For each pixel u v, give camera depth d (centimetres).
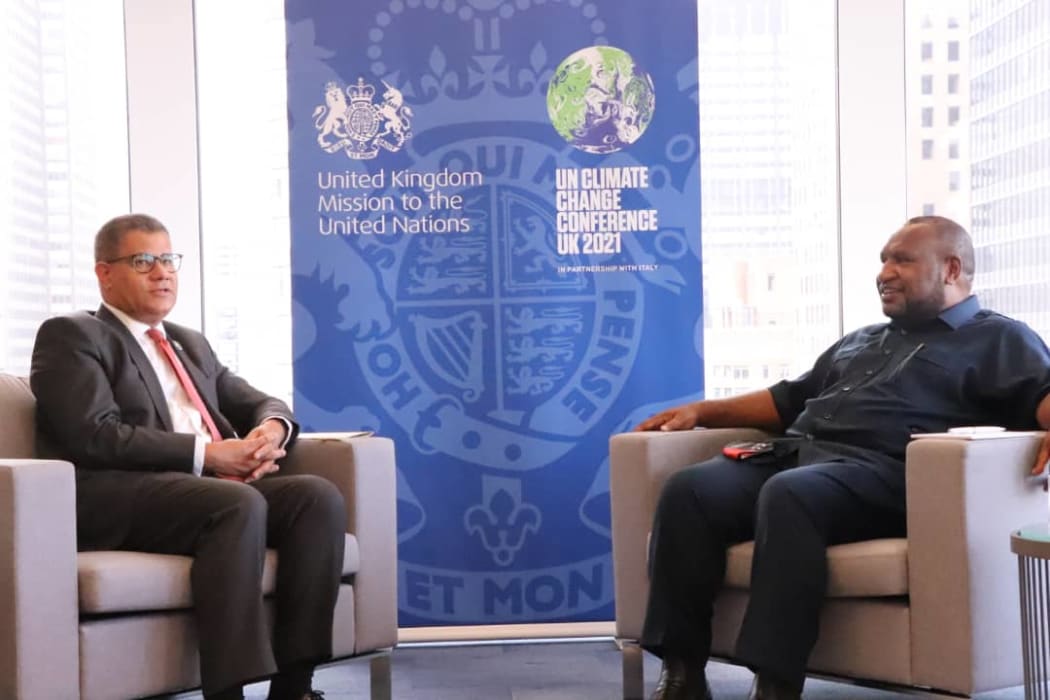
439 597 442
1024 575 285
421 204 441
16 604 271
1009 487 304
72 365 332
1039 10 453
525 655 427
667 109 444
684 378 444
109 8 449
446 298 442
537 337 442
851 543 325
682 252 444
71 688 281
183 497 314
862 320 453
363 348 440
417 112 441
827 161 457
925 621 304
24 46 446
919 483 305
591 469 443
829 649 320
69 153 448
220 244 450
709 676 396
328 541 329
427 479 441
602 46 443
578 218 443
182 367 366
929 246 357
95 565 288
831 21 456
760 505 322
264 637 308
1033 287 453
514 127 442
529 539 442
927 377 352
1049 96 453
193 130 443
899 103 451
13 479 270
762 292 457
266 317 450
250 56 449
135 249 352
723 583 337
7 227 446
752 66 456
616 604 358
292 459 358
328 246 440
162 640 300
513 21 441
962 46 455
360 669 424
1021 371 342
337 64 440
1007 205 454
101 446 326
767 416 384
